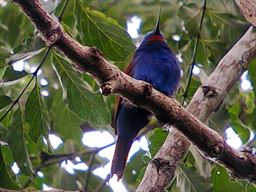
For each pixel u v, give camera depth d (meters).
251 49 10.63
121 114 10.96
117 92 7.85
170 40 14.16
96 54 7.58
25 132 9.65
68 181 12.84
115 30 10.32
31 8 7.38
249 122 14.01
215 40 12.57
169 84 11.75
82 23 10.35
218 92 10.23
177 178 10.55
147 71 11.68
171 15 14.88
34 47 9.45
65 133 13.74
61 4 10.34
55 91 13.66
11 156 10.31
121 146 10.92
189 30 12.40
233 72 10.45
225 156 8.55
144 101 7.99
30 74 9.61
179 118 8.18
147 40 12.23
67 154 13.68
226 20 12.61
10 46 14.86
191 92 11.88
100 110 9.82
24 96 11.07
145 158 11.38
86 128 14.61
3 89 11.01
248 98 13.85
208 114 10.13
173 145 9.65
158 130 11.02
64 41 7.50
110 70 7.69
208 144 8.41
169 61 11.79
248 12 8.89
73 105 9.82
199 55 12.48
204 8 12.31
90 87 9.73
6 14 15.16
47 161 13.62
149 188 9.41
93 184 13.46
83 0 10.92
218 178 11.14
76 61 7.60
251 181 8.85
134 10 16.06
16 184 9.79
